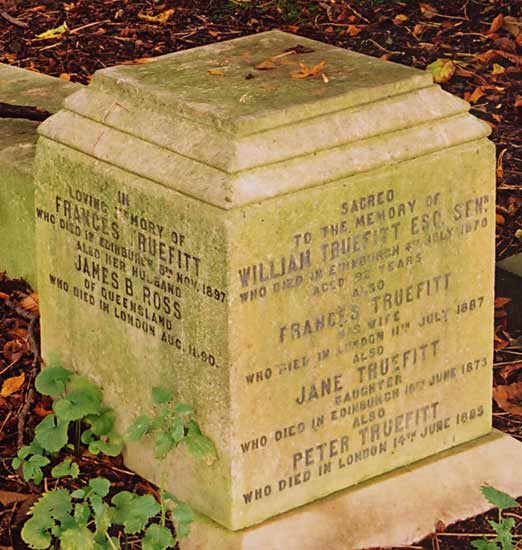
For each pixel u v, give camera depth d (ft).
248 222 16.65
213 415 17.48
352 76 17.92
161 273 17.61
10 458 19.94
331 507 18.19
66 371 19.44
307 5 35.06
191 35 34.01
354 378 18.10
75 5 35.70
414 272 18.15
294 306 17.30
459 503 18.92
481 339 19.06
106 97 18.20
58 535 17.62
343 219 17.33
